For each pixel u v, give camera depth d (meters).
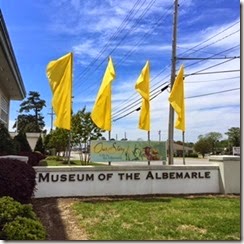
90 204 10.42
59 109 12.49
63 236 7.36
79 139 23.97
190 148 90.56
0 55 15.45
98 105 13.05
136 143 13.56
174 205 10.31
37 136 33.50
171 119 16.97
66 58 12.64
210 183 13.18
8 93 26.41
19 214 6.03
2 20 12.08
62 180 11.87
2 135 17.59
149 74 13.84
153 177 12.72
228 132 76.19
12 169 8.93
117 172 12.38
